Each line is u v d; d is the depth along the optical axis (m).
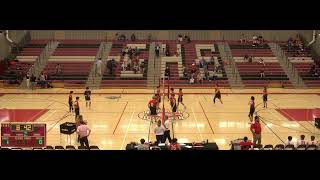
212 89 29.78
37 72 32.25
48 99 25.14
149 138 15.70
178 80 31.45
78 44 36.41
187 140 15.35
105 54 34.88
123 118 19.50
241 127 17.62
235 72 32.38
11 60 33.31
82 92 28.20
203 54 34.84
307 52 35.12
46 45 36.03
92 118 19.47
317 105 23.12
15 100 24.73
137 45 36.06
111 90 29.28
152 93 27.91
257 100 24.98
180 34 37.50
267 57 34.47
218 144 14.76
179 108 22.09
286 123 18.52
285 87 30.55
